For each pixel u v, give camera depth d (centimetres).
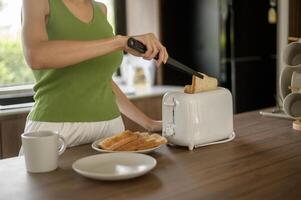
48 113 116
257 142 111
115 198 71
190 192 73
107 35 124
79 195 73
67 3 116
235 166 89
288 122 137
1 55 253
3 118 193
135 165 86
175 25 283
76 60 99
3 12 249
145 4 289
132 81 273
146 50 99
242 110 270
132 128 196
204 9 268
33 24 102
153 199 70
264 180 79
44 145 85
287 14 208
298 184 77
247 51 269
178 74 287
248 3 265
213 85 112
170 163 92
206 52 271
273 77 282
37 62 98
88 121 118
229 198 70
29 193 74
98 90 121
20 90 241
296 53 136
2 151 194
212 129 108
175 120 106
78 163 85
